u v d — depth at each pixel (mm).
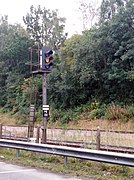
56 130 21359
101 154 10242
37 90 45156
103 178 9656
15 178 9664
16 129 24281
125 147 16078
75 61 38125
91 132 19391
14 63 55406
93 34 36312
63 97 40031
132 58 33344
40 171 10844
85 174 10258
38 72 17172
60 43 59625
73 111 37906
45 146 12367
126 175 10102
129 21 34219
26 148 13289
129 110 32500
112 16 35844
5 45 57594
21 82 51438
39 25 60812
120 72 34094
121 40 34531
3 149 16109
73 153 11227
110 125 31656
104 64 36281
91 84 38094
